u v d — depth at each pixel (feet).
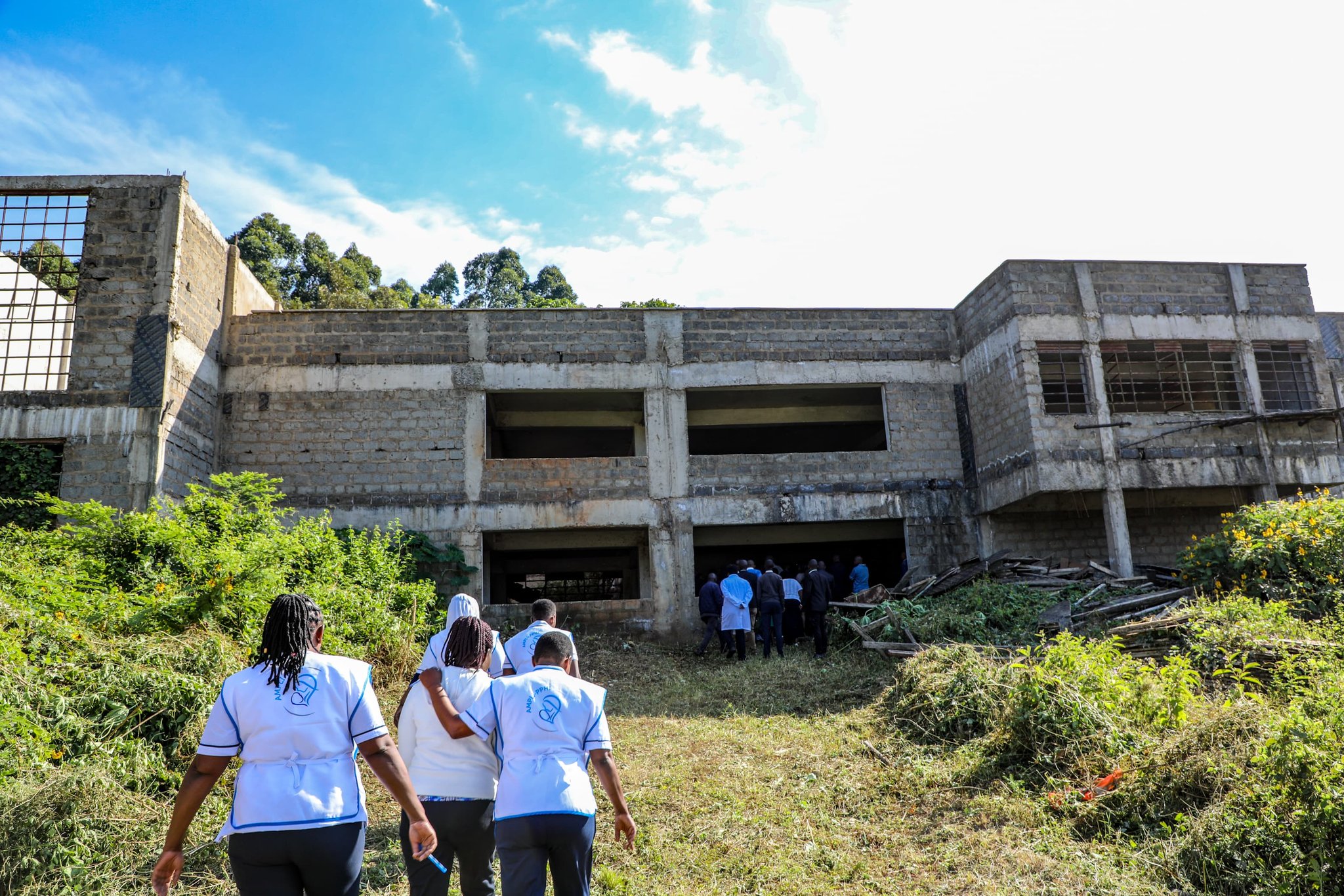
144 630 26.89
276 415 56.39
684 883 18.75
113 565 32.40
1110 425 54.90
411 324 58.44
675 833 21.43
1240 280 58.75
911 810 22.65
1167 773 20.65
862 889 18.30
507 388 58.34
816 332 61.57
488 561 61.93
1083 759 23.12
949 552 59.67
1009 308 56.65
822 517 59.16
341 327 57.82
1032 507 57.26
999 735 26.09
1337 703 20.22
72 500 46.14
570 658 15.35
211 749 11.72
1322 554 36.78
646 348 60.08
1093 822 20.66
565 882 13.30
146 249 48.98
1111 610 40.40
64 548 33.40
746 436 79.25
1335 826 16.19
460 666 15.48
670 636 56.65
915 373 61.87
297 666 12.09
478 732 14.40
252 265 139.85
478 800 14.66
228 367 56.54
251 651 27.81
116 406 47.16
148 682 23.15
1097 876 17.79
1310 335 58.90
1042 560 53.26
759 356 60.75
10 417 46.75
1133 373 62.34
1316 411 55.11
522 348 59.00
